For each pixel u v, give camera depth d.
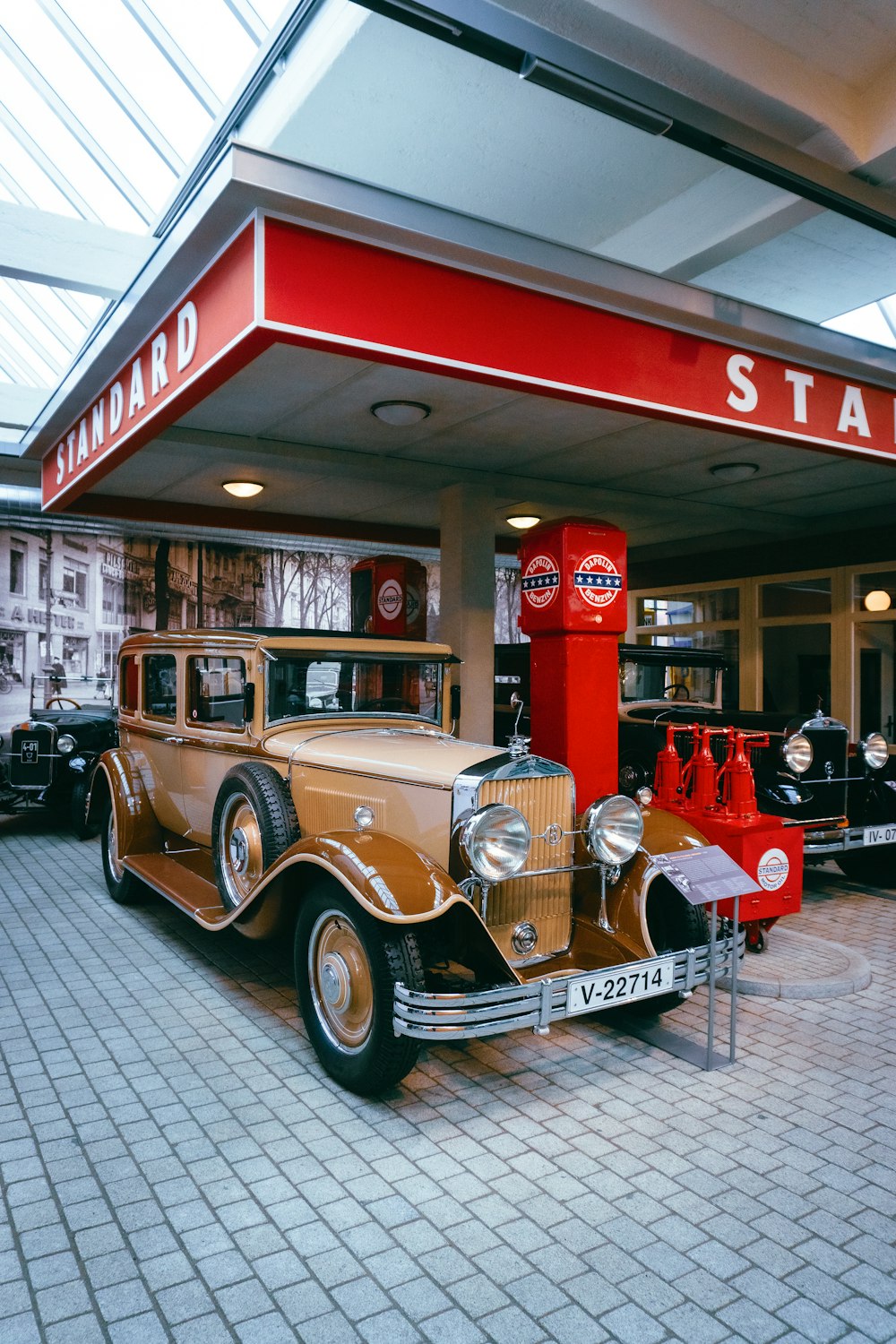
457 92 5.16
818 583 9.65
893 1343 2.09
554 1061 3.65
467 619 7.35
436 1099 3.29
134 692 6.09
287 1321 2.13
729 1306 2.20
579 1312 2.17
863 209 4.51
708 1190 2.70
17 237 5.11
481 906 3.37
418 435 6.05
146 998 4.25
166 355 4.11
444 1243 2.43
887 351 5.23
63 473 6.48
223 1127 3.05
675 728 5.19
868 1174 2.80
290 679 4.64
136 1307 2.18
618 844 3.59
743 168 4.15
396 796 3.72
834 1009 4.25
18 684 11.91
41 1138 2.97
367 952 3.12
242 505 8.79
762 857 4.53
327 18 4.86
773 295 7.44
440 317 3.57
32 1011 4.09
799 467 6.91
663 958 3.37
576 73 3.39
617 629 5.43
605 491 7.82
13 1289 2.24
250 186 3.03
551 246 3.80
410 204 3.41
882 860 6.77
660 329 4.30
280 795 4.01
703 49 4.30
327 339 3.28
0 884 6.52
